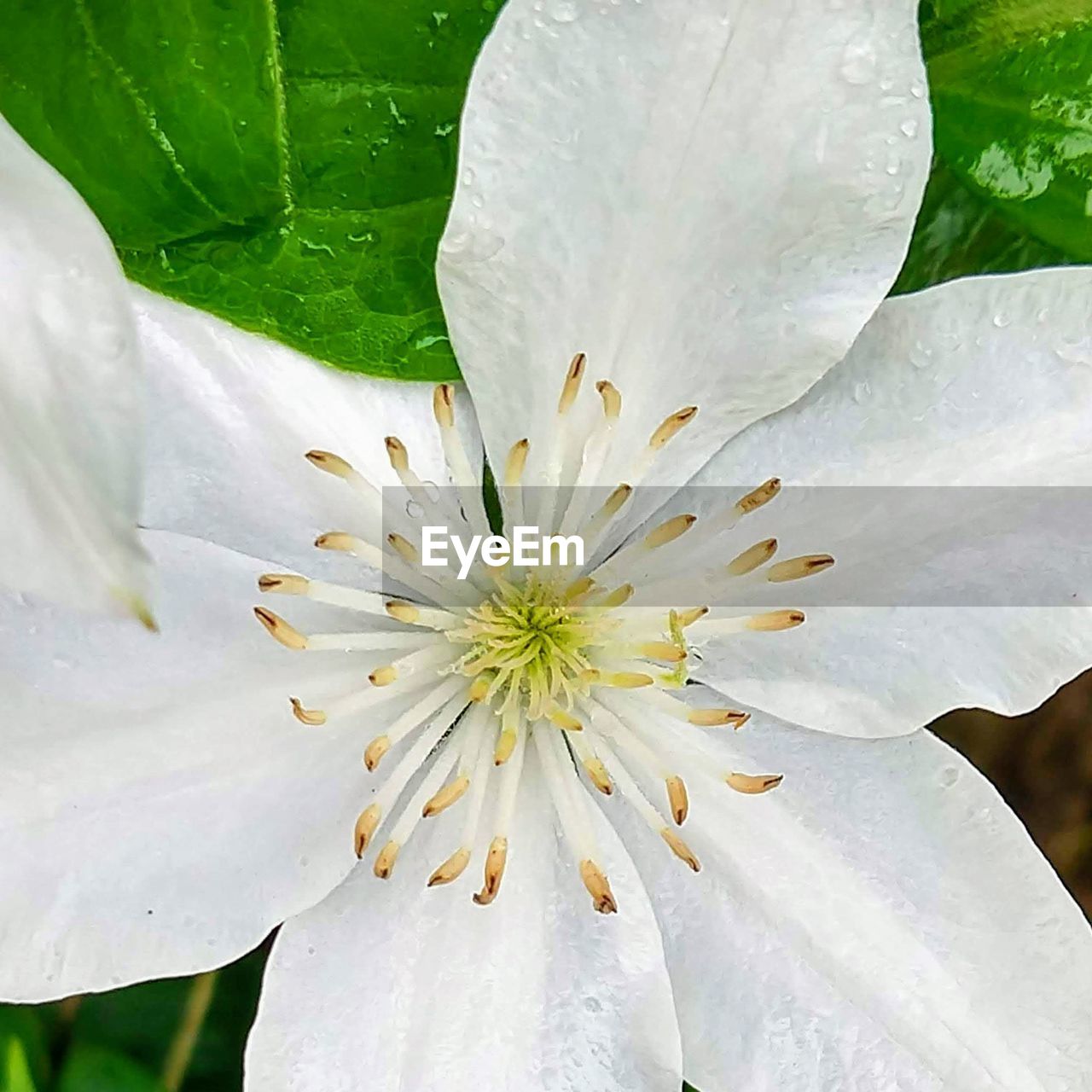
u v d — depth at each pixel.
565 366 0.15
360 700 0.15
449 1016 0.15
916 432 0.15
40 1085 0.24
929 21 0.16
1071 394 0.15
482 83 0.13
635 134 0.14
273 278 0.14
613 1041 0.16
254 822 0.15
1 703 0.14
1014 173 0.16
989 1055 0.15
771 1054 0.16
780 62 0.14
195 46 0.14
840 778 0.16
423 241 0.15
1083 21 0.16
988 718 0.33
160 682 0.14
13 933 0.14
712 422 0.15
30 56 0.14
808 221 0.14
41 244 0.10
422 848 0.16
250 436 0.15
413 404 0.15
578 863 0.16
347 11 0.14
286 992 0.15
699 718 0.15
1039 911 0.15
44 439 0.10
